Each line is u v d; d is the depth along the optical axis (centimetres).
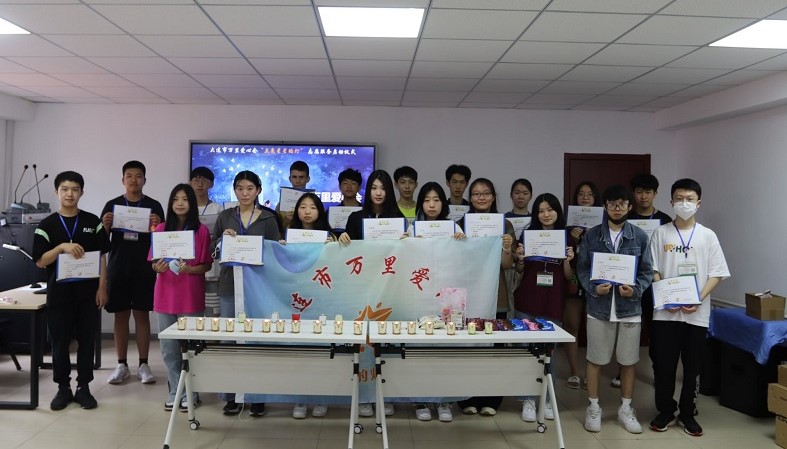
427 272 297
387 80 424
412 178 352
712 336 370
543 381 278
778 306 336
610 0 258
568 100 489
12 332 444
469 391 276
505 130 534
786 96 382
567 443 293
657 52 341
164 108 523
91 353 339
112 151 523
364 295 296
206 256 320
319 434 298
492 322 274
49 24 299
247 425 308
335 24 298
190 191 320
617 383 391
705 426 321
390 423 315
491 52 347
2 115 484
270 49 345
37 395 328
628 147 542
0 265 449
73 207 331
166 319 322
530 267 328
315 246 296
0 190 509
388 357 272
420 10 275
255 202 335
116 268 379
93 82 436
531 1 260
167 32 312
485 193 339
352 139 527
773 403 297
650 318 351
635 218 385
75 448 276
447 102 504
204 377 275
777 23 287
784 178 409
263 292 293
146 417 318
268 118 525
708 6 264
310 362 272
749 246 445
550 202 319
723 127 477
